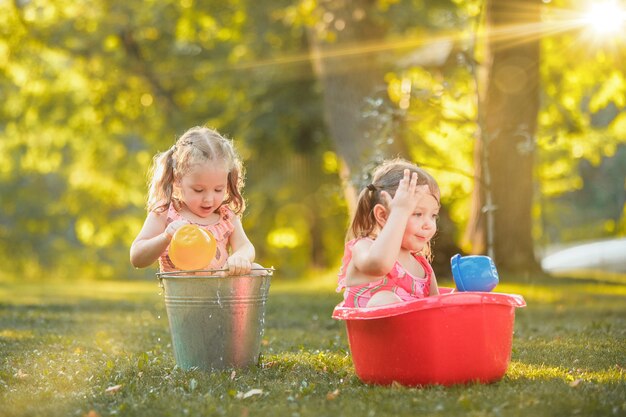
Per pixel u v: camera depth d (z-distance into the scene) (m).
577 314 7.88
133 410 3.47
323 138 19.09
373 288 4.05
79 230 28.14
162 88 19.53
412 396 3.56
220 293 4.28
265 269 4.50
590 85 15.32
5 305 9.61
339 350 5.25
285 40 17.80
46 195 29.77
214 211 4.75
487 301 3.71
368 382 3.92
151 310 9.27
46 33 17.94
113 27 18.06
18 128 21.58
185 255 4.24
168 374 4.26
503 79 11.95
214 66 18.39
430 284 4.28
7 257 32.47
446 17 10.39
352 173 8.23
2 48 18.33
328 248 22.75
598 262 19.22
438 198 4.14
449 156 17.89
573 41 13.63
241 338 4.36
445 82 7.39
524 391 3.60
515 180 12.44
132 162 23.34
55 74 20.09
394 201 3.95
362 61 13.21
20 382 4.26
